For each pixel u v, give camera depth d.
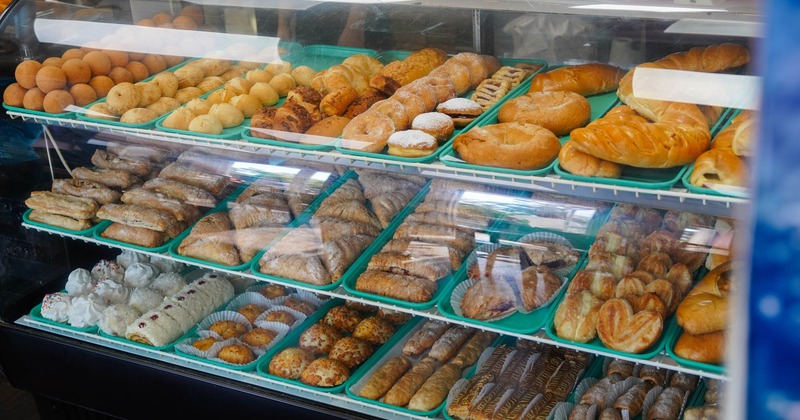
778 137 0.54
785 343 0.57
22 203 2.81
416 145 2.14
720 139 1.79
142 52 2.65
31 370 2.92
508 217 2.18
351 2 2.57
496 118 2.22
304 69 2.61
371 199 2.49
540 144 1.99
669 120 1.86
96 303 2.79
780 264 0.56
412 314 2.44
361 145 2.24
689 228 1.94
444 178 2.20
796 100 0.53
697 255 1.96
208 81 2.65
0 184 2.75
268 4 2.64
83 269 2.95
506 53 2.48
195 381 2.54
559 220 2.10
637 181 1.87
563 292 2.15
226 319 2.74
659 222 2.00
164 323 2.66
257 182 2.59
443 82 2.37
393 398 2.30
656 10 2.08
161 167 2.72
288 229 2.54
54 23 2.66
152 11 2.71
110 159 2.75
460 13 2.48
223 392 2.50
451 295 2.29
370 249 2.46
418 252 2.35
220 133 2.48
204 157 2.62
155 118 2.57
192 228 2.65
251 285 2.81
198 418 2.62
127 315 2.75
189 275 2.92
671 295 1.99
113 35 2.66
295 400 2.40
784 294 0.56
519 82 2.34
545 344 2.37
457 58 2.48
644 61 2.12
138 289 2.83
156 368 2.61
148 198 2.70
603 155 1.88
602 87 2.19
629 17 2.13
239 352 2.53
